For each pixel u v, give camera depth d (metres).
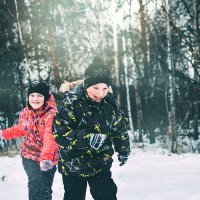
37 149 3.71
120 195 4.87
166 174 6.30
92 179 3.12
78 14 20.95
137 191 5.06
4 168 7.43
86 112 2.97
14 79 16.81
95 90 2.94
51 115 3.60
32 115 3.66
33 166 3.72
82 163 3.04
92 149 3.02
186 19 15.61
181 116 19.25
